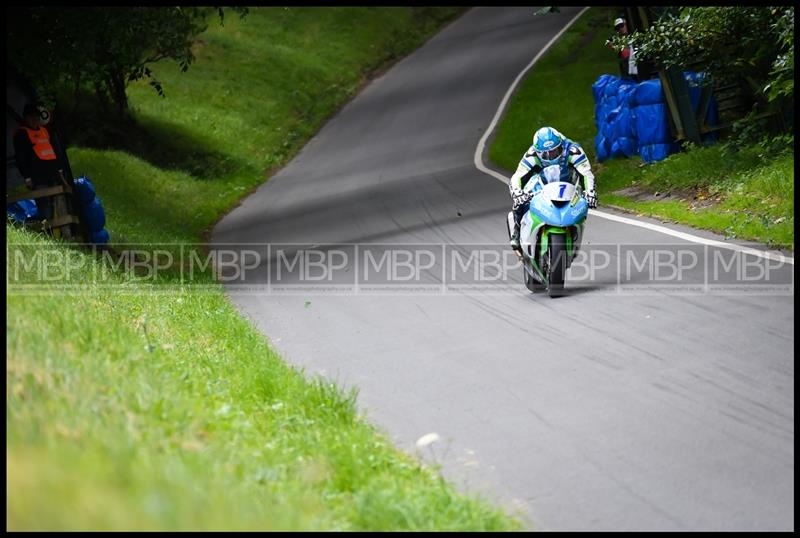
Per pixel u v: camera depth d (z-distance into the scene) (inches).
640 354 1164.5
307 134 5570.9
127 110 5036.9
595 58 5757.9
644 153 2930.6
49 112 2279.8
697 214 2078.0
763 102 2701.8
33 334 936.9
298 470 839.7
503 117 4746.6
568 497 795.4
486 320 1450.5
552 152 1555.1
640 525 732.7
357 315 1611.7
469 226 2477.9
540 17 7529.5
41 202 2233.0
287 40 7288.4
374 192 3496.6
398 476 843.4
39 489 559.5
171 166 4749.0
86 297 1401.3
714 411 945.5
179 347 1307.8
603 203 2485.2
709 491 777.6
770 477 789.9
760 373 1042.1
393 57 7342.5
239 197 4195.4
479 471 870.4
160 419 848.3
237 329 1457.9
